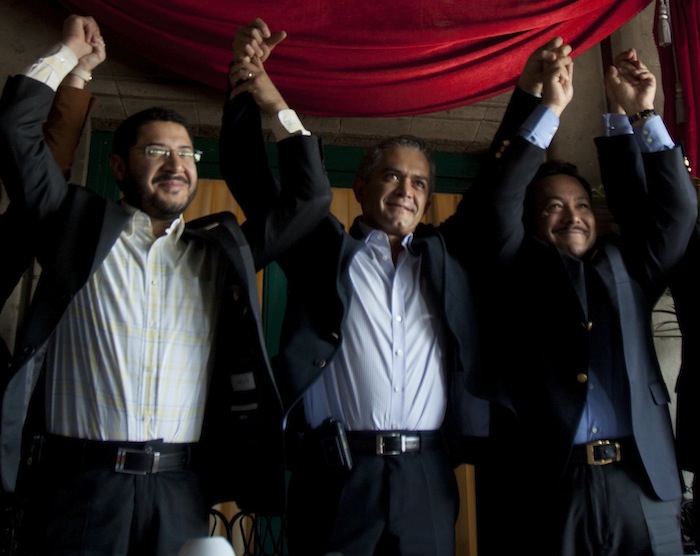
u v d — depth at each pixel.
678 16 3.71
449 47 3.66
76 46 2.19
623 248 2.52
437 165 4.12
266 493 2.02
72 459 1.94
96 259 1.99
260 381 2.06
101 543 1.85
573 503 2.19
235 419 2.09
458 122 4.01
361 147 4.07
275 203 2.25
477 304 2.50
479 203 2.39
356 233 2.53
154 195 2.16
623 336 2.34
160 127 2.24
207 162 3.93
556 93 2.42
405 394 2.26
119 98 3.79
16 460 1.87
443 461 2.27
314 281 2.33
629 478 2.22
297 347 2.21
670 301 3.51
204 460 2.14
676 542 2.21
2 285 2.10
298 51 3.57
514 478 2.36
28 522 1.93
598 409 2.29
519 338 2.45
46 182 2.05
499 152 2.41
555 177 2.64
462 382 2.35
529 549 2.25
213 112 3.84
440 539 2.14
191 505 1.99
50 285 1.98
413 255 2.44
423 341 2.33
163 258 2.15
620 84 2.57
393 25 3.60
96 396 1.97
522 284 2.48
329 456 2.18
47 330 1.93
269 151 3.96
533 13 3.63
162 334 2.06
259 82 2.36
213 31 3.52
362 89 3.65
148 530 1.91
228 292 2.15
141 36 3.53
